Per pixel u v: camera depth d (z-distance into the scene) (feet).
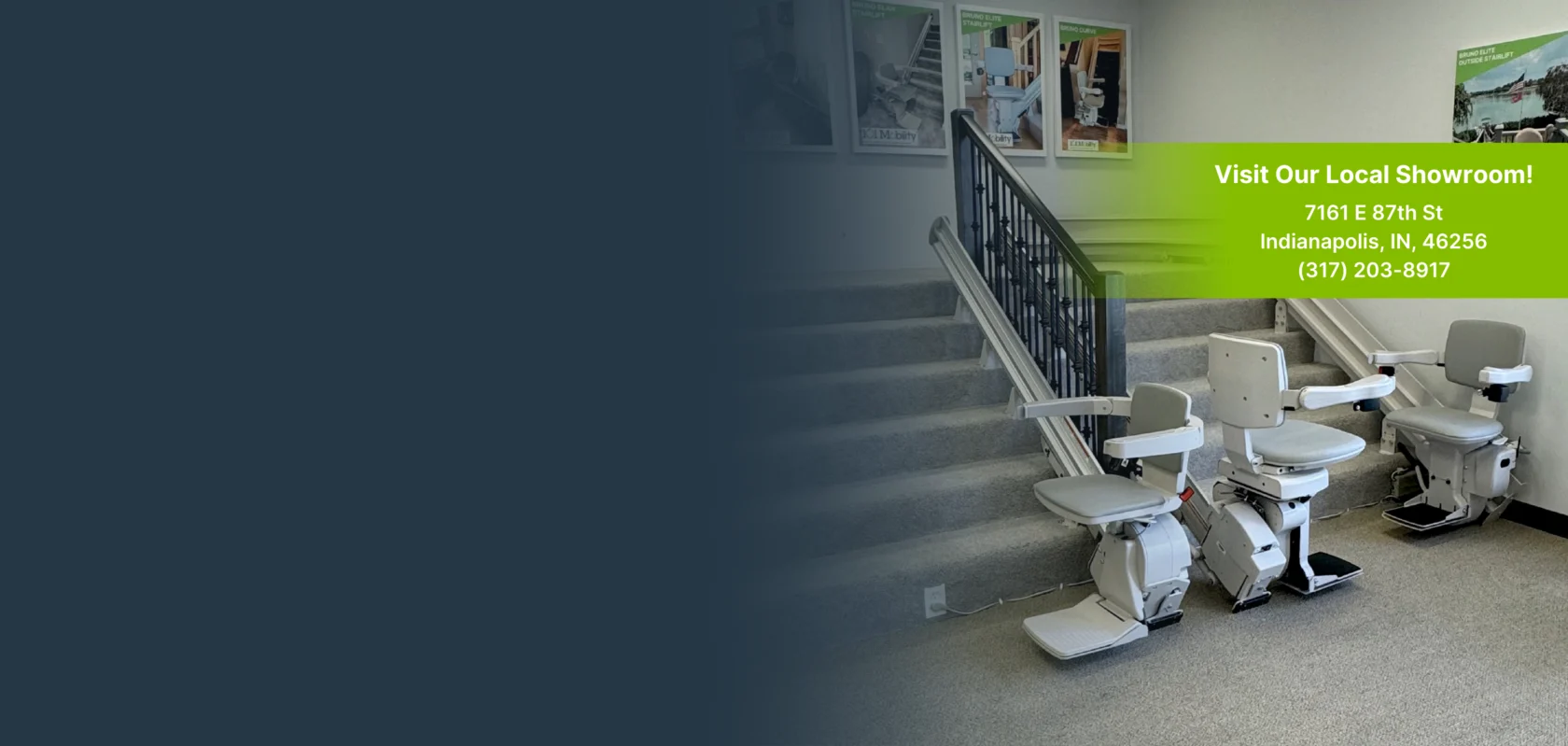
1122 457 8.52
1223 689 8.47
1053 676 8.87
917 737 7.93
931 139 16.53
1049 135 17.66
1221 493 10.59
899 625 9.88
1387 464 13.23
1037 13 17.22
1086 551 10.77
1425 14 12.63
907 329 12.76
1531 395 11.91
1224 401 10.06
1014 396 12.17
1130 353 13.79
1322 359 14.96
